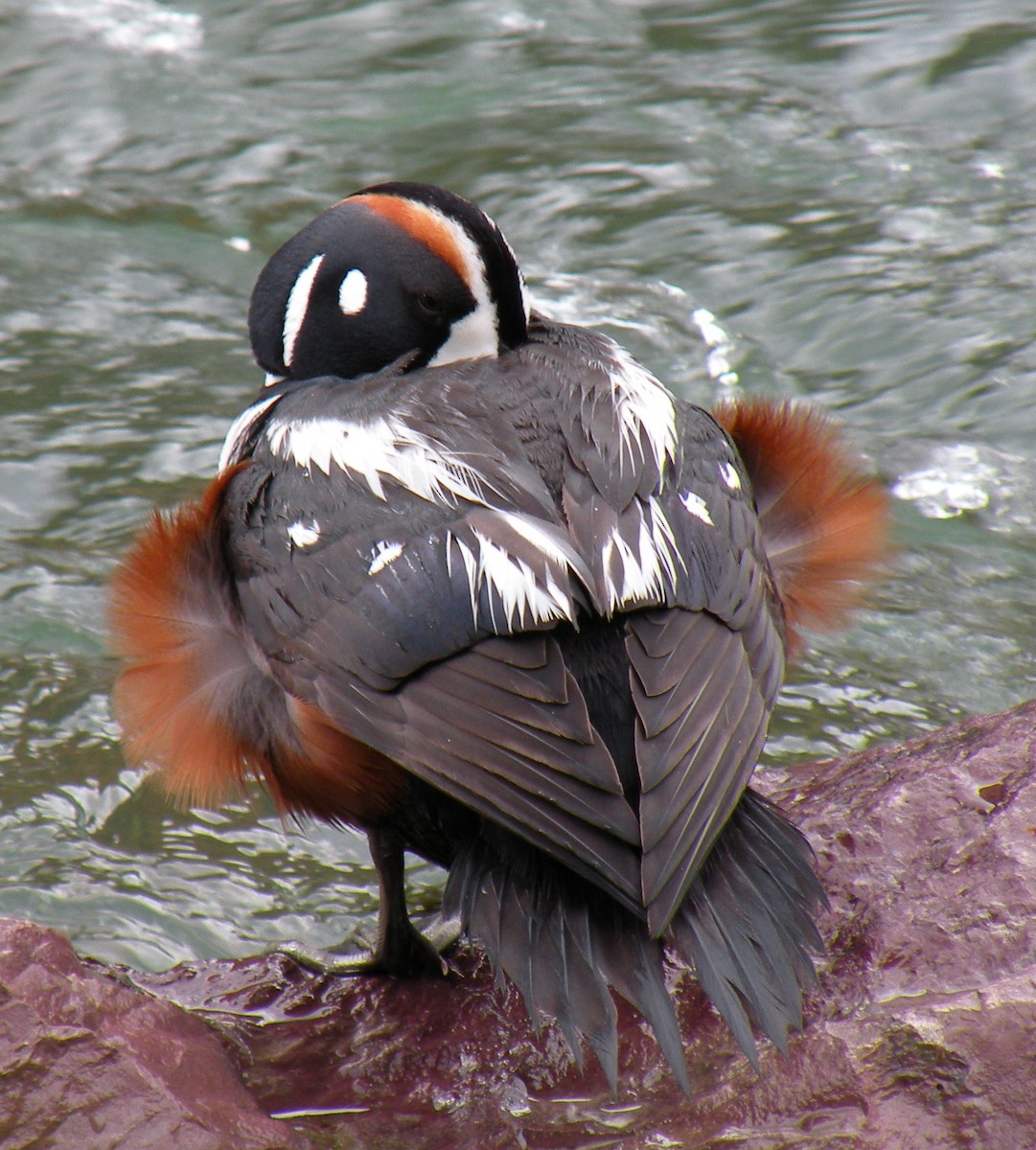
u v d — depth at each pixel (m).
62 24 21.31
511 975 6.20
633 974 6.21
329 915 9.91
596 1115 6.82
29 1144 6.25
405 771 6.92
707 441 7.64
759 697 6.64
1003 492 14.39
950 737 8.58
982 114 19.38
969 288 16.77
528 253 17.52
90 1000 6.70
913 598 13.19
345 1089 7.13
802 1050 6.70
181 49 21.03
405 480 6.97
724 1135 6.50
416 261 8.39
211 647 7.53
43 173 18.75
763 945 6.35
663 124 19.47
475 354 8.41
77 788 10.94
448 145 19.23
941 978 6.95
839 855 7.65
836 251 17.38
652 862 5.93
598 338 8.45
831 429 8.52
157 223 18.06
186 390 15.73
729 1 22.03
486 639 6.44
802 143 19.02
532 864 6.49
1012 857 7.38
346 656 6.69
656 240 17.67
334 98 20.14
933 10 21.41
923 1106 6.43
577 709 6.22
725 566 6.94
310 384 8.20
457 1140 6.75
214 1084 6.72
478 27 21.58
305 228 8.74
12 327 16.55
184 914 9.88
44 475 14.47
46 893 9.99
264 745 7.48
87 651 12.33
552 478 6.95
